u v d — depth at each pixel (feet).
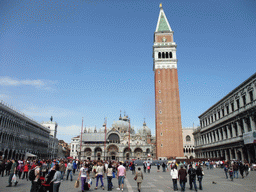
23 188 82.33
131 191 79.87
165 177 138.00
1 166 122.52
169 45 397.39
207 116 332.60
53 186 58.29
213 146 301.22
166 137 350.02
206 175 144.46
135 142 505.25
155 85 378.94
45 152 437.58
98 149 524.52
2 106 252.42
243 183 100.22
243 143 210.38
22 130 319.47
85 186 79.36
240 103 220.43
